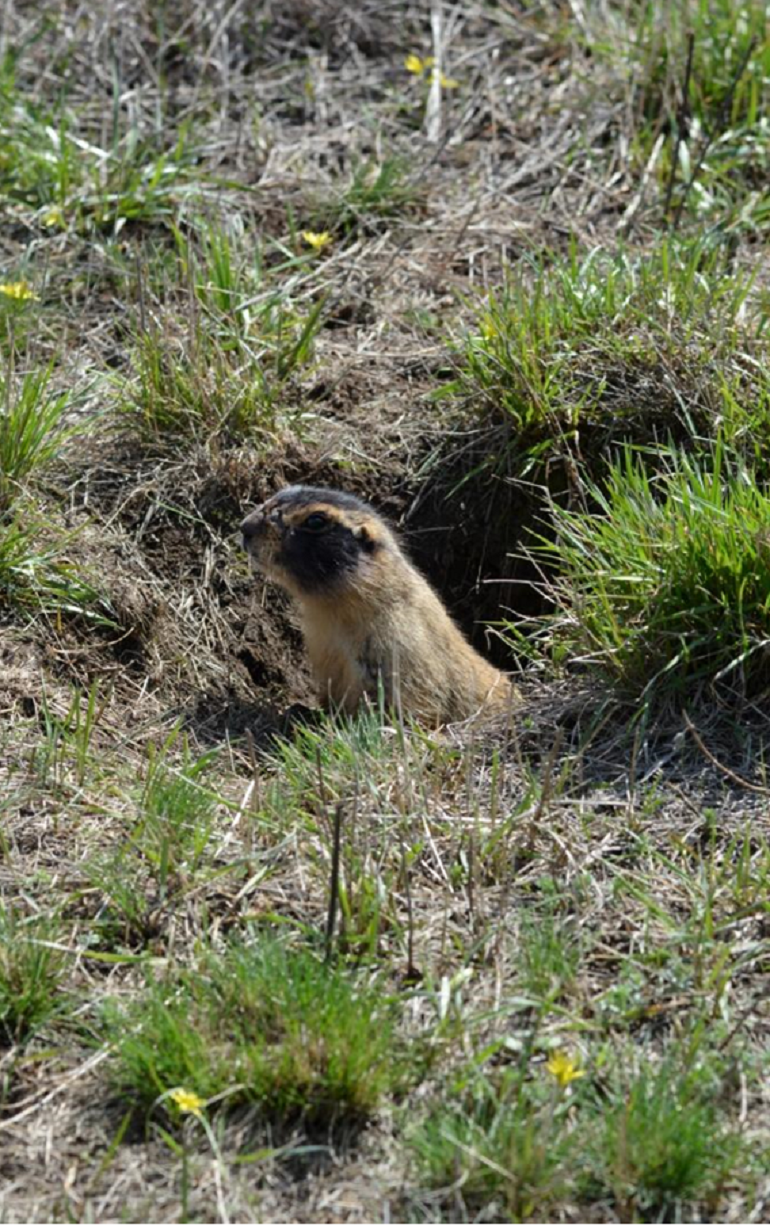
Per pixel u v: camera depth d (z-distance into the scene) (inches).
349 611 458.0
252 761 388.2
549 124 668.7
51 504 489.7
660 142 638.5
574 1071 289.6
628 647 405.7
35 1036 309.9
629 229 604.7
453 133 665.0
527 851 354.3
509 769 389.1
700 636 402.9
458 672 470.3
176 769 399.2
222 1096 287.4
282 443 521.7
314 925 332.8
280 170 640.4
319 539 452.1
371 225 615.2
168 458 511.5
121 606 465.1
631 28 703.1
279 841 358.6
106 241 593.0
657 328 515.2
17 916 336.2
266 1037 301.6
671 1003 314.5
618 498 451.8
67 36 691.4
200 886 342.6
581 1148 280.4
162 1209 275.3
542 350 519.8
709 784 378.9
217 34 695.7
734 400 487.8
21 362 540.1
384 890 335.0
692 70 656.4
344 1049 290.7
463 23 720.3
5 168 614.5
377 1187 279.0
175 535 502.0
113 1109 295.1
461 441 530.6
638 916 337.7
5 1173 283.6
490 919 335.6
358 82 692.7
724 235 585.0
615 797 375.6
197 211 606.5
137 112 658.8
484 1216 272.4
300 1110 290.7
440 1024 303.0
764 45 661.3
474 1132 280.4
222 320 546.0
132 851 355.3
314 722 460.8
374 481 530.3
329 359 557.0
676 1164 275.0
